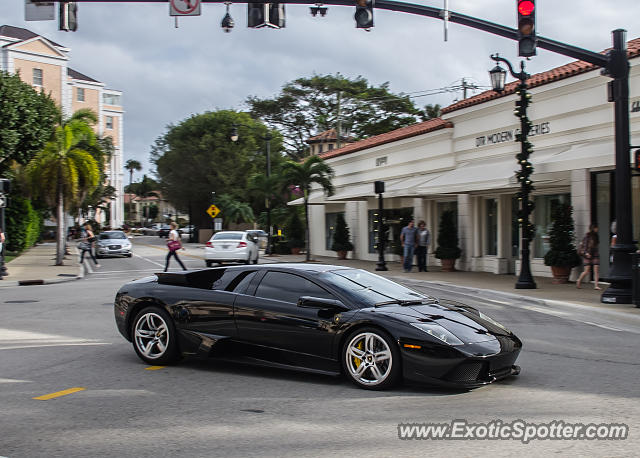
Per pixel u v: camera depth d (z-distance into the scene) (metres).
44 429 5.07
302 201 32.78
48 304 14.12
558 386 6.41
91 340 9.34
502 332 6.54
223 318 7.02
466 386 5.90
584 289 15.55
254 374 7.04
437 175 23.91
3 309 13.27
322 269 7.17
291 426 5.10
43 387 6.48
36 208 42.69
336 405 5.71
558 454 4.43
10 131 27.38
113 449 4.57
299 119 68.56
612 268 12.79
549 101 18.34
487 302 14.08
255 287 7.05
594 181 16.77
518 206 20.41
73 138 28.09
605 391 6.21
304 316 6.56
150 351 7.54
